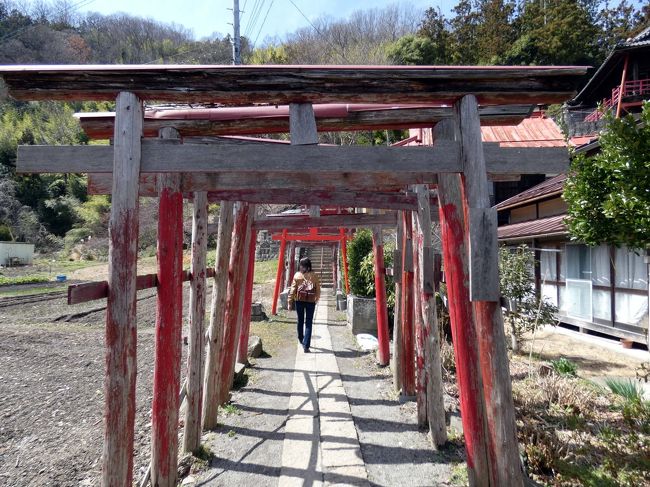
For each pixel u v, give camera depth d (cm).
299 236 1038
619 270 784
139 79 224
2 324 929
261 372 550
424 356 380
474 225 221
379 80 234
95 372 572
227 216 393
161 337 258
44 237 3441
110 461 206
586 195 361
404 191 460
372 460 322
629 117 326
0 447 358
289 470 304
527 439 327
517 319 666
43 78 221
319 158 230
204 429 374
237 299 442
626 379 539
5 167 3625
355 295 857
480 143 234
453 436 359
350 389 485
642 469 283
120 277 212
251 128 286
